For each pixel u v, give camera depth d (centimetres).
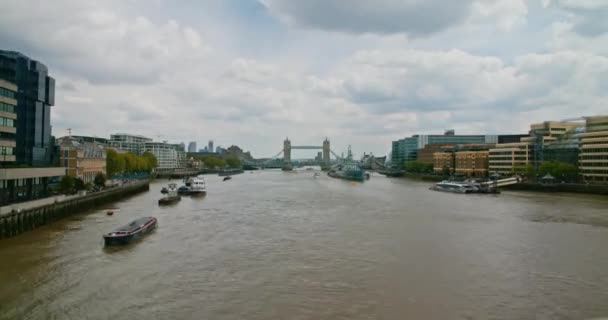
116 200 13025
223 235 7344
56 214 8644
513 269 5341
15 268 5197
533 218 9538
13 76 13462
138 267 5294
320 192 17250
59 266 5291
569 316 3909
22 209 7462
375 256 5941
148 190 17962
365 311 3988
